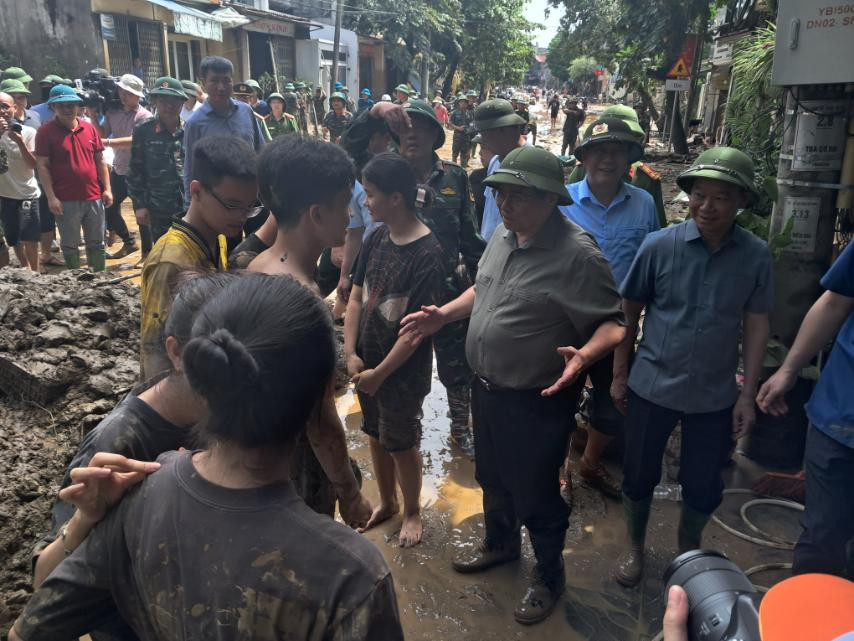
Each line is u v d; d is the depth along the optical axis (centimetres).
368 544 107
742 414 273
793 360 250
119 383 358
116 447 139
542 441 258
